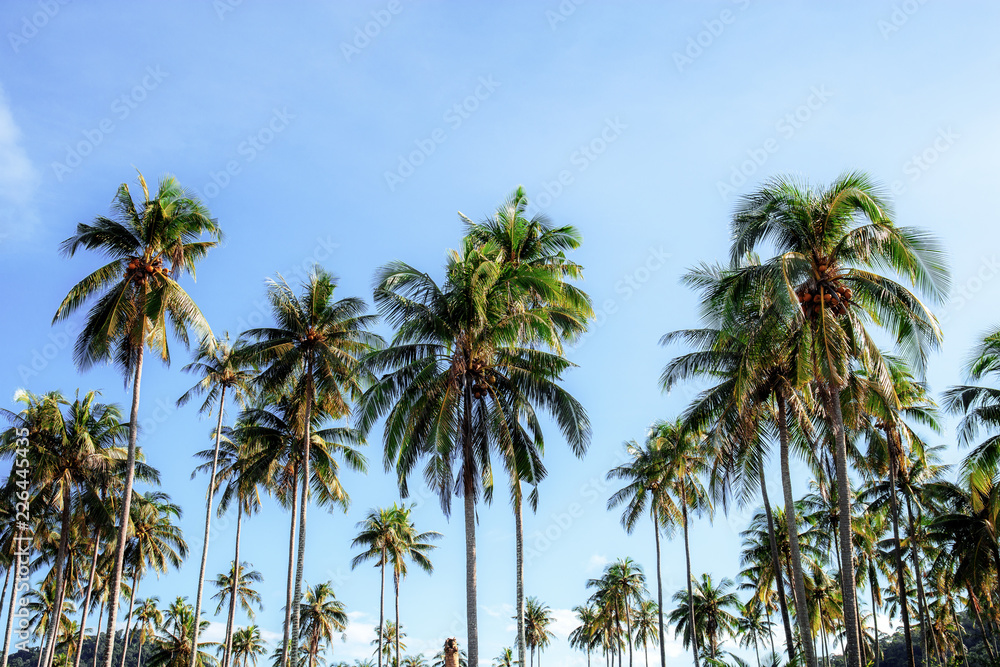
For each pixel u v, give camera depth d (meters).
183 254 29.02
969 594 43.06
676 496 43.56
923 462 36.06
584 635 76.75
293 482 39.53
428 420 24.70
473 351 24.06
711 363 26.95
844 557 20.66
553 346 25.67
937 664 53.44
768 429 27.53
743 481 26.75
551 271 28.08
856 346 21.91
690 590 41.78
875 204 20.84
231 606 47.00
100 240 27.91
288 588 38.06
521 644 23.75
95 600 54.84
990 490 30.97
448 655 22.72
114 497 38.94
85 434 35.66
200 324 28.75
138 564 45.81
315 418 36.84
